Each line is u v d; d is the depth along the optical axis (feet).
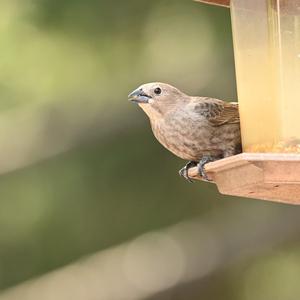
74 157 48.39
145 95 33.55
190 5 47.06
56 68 47.96
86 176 48.19
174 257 49.75
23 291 48.16
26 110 49.16
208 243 50.03
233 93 46.93
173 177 48.11
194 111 32.73
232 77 46.93
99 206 48.08
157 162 48.08
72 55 47.62
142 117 48.16
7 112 49.14
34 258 48.37
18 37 47.62
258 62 29.12
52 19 47.06
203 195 48.75
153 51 47.29
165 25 47.21
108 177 48.11
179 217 48.67
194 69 47.29
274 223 50.47
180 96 33.45
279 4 28.76
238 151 32.91
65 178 48.29
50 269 48.39
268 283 50.49
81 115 48.67
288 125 28.68
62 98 48.83
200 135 32.58
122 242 48.37
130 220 48.19
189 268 50.31
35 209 48.37
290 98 28.68
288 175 27.43
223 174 29.01
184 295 50.75
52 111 48.96
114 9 46.96
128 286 49.49
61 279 48.47
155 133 33.83
